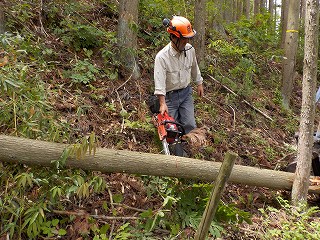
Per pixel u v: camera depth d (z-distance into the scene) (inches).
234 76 296.7
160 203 141.9
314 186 164.7
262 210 140.2
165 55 160.4
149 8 282.2
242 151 207.8
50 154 116.5
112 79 213.6
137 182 147.4
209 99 251.8
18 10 214.5
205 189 136.5
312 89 150.2
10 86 114.3
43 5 231.1
